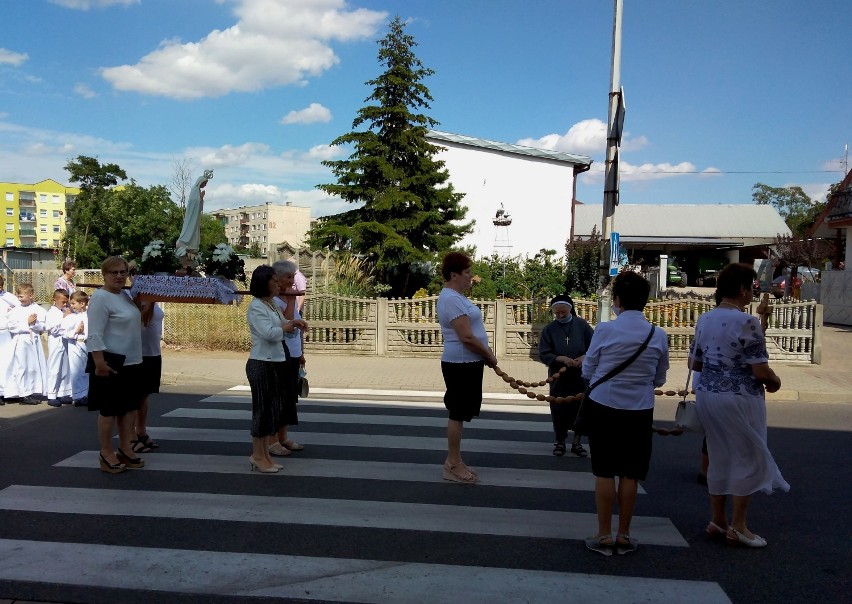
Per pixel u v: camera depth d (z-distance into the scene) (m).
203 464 6.02
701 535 4.50
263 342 5.65
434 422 7.89
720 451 4.28
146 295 5.99
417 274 21.41
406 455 6.42
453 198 22.45
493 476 5.77
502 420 8.12
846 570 3.97
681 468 6.14
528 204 34.09
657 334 4.09
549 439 7.16
